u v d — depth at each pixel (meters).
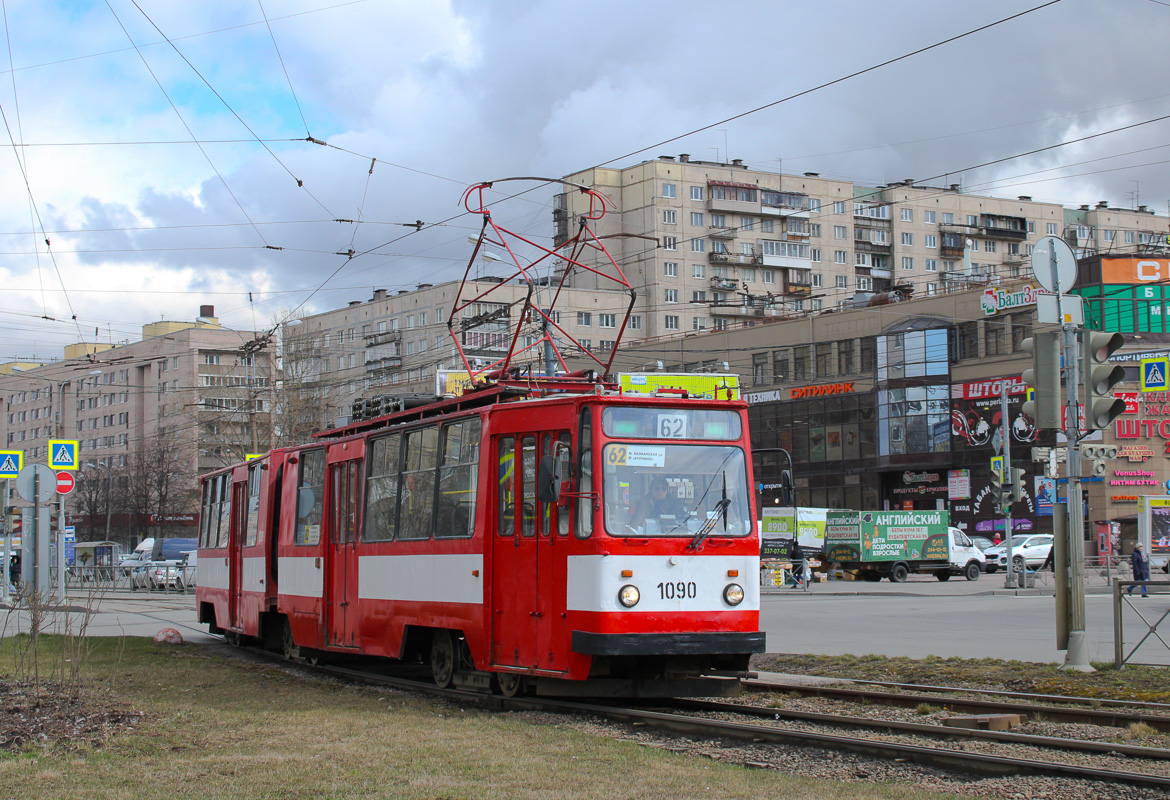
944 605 28.59
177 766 8.03
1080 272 57.12
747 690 13.18
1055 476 18.02
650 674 11.52
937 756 8.23
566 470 11.44
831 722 10.33
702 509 11.51
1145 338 55.88
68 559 57.44
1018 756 8.66
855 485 62.41
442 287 85.50
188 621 26.47
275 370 60.59
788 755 8.75
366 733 9.56
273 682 14.19
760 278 96.31
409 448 13.98
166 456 78.94
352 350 96.38
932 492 59.28
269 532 18.06
